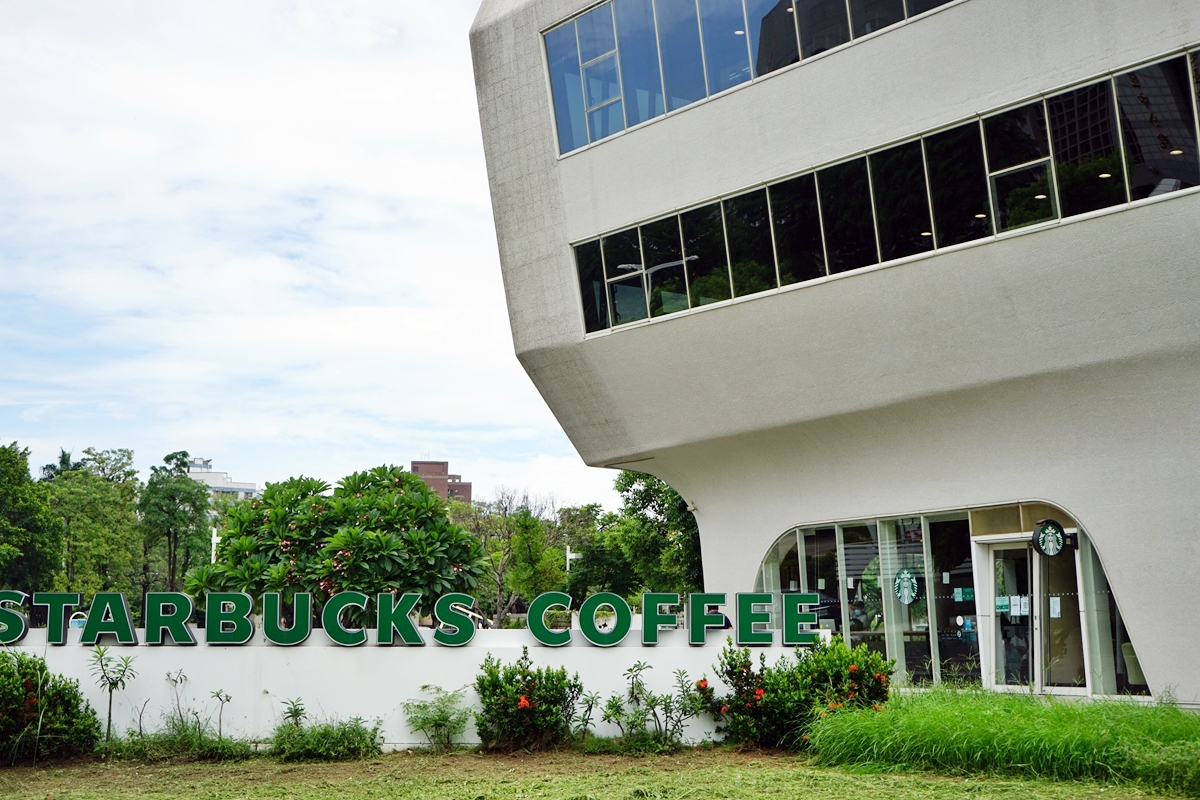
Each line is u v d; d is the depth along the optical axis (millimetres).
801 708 13070
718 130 20141
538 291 23047
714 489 23125
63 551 71500
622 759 12836
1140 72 15438
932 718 11539
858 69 18359
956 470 18656
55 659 14281
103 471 93938
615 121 21531
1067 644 17234
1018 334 17109
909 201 17906
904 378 18578
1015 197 16766
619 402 22766
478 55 23484
